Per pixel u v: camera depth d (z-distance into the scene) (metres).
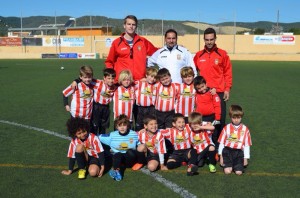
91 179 4.31
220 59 5.49
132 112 5.46
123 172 4.57
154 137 4.72
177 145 4.79
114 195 3.82
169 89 5.32
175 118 4.75
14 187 4.03
